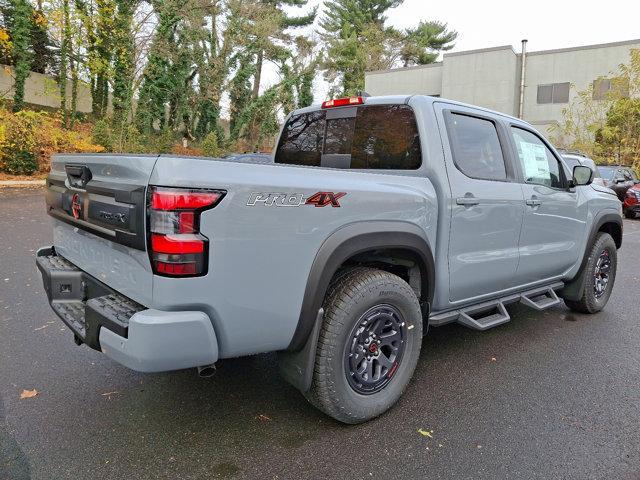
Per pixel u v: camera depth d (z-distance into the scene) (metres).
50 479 2.19
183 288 2.05
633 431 2.72
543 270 4.16
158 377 3.25
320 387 2.54
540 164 4.14
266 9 28.27
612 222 5.08
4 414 2.73
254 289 2.24
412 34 44.69
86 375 3.23
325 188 2.44
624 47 24.80
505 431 2.70
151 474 2.25
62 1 17.45
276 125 30.80
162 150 22.89
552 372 3.50
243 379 3.27
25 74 18.97
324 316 2.54
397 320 2.87
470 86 28.06
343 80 35.16
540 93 27.27
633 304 5.37
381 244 2.68
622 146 21.17
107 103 23.17
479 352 3.87
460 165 3.29
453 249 3.23
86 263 2.75
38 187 13.82
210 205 2.06
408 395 3.11
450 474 2.31
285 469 2.32
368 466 2.36
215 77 26.38
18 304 4.55
